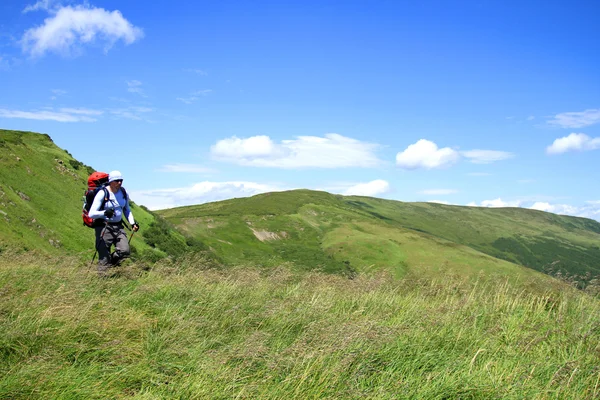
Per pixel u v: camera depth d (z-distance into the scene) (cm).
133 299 698
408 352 555
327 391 442
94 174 855
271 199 19162
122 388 434
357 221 16088
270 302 735
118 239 859
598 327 697
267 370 473
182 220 12688
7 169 5297
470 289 957
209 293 783
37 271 886
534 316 792
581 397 477
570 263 16788
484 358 572
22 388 400
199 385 432
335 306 798
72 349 486
